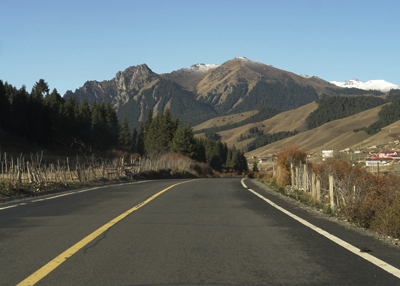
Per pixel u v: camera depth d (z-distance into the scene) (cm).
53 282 405
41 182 1802
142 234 673
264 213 955
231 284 400
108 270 450
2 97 8525
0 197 1308
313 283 405
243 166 16188
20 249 555
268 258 509
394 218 695
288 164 1978
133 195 1435
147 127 11488
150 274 434
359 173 1212
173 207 1063
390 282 409
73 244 589
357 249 568
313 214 945
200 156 10700
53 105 9262
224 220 838
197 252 542
